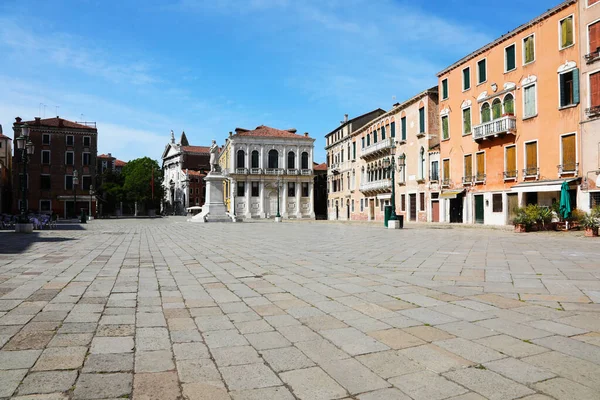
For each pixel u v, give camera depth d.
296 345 4.18
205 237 20.14
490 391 3.11
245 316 5.29
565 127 24.92
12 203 63.34
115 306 5.82
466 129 33.56
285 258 11.24
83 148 65.06
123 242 16.92
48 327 4.78
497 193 30.16
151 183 82.38
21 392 3.12
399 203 44.00
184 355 3.92
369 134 51.75
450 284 7.20
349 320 5.05
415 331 4.57
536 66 26.89
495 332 4.48
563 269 8.67
